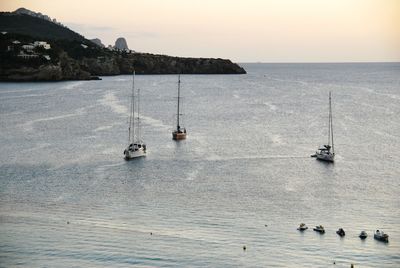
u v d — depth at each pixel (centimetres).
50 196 13125
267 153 18325
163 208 12238
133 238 10438
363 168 16262
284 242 10312
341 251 9944
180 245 10131
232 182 14525
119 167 16162
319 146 19575
